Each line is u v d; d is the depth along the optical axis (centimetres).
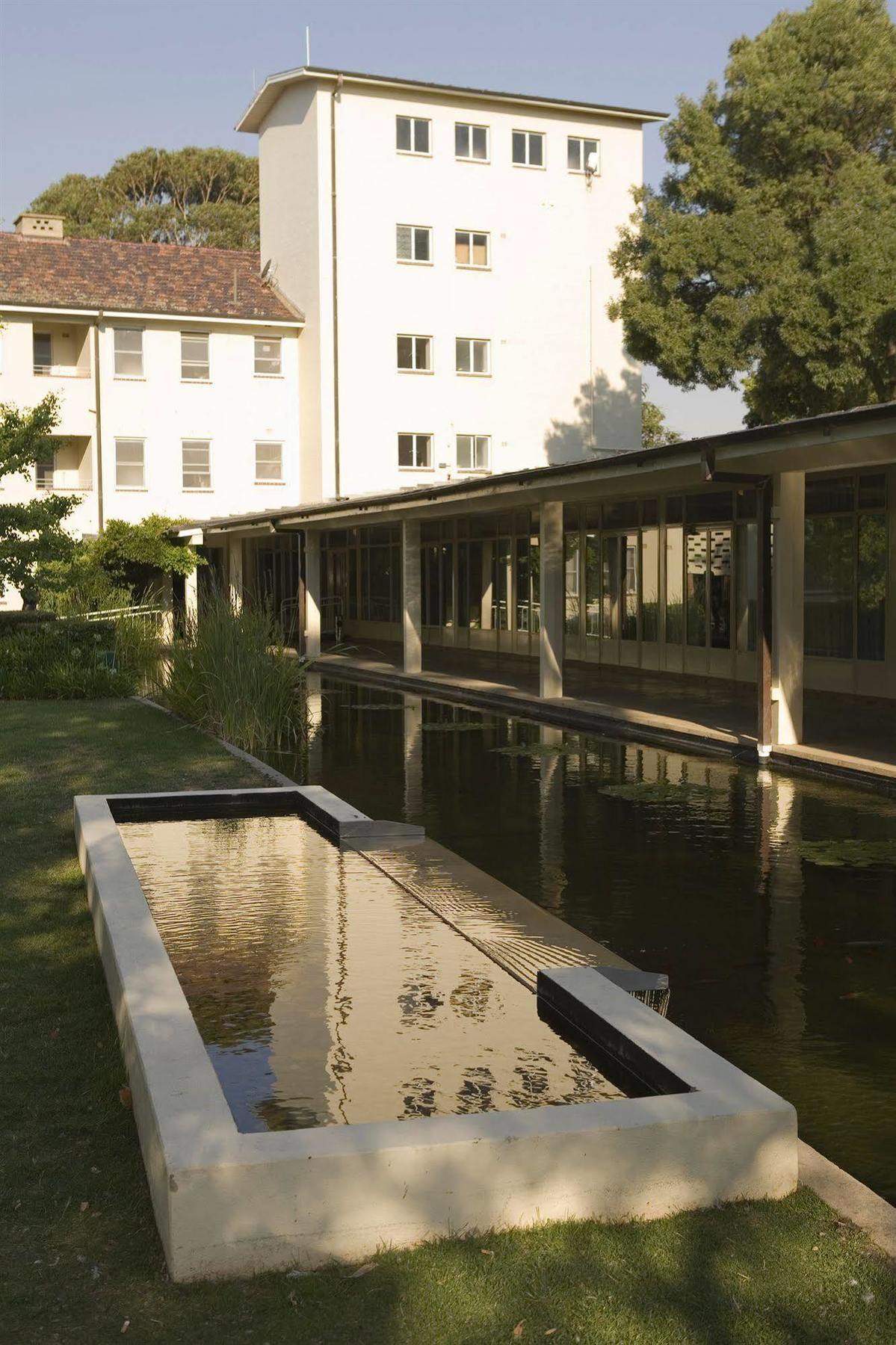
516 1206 364
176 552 3194
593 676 2162
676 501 2123
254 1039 496
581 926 701
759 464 1219
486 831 956
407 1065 469
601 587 2377
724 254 2816
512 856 870
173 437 3628
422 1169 356
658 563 2186
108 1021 534
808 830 948
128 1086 459
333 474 3672
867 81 2712
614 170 3931
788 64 2753
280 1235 347
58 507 2144
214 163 6475
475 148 3778
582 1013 492
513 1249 353
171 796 948
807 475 1806
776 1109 381
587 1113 379
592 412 3966
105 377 3544
